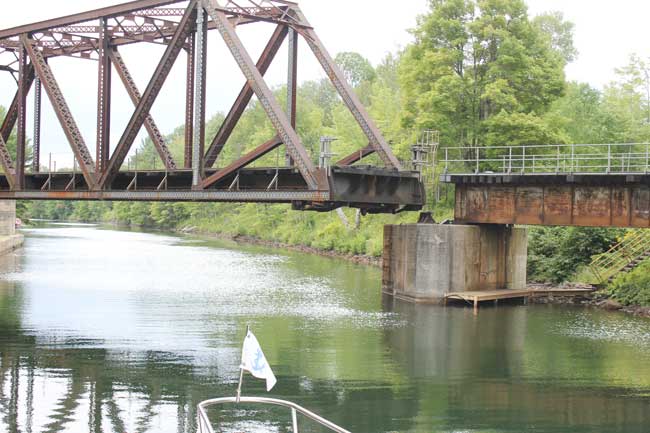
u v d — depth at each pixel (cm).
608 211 3722
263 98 3061
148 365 2648
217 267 5900
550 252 4844
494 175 3978
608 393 2427
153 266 5897
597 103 7394
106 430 2011
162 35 3853
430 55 5353
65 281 4819
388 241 4469
